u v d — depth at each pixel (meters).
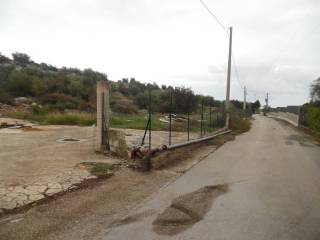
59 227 3.60
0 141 10.49
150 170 6.96
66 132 14.11
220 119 23.55
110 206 4.39
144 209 4.32
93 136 12.57
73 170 6.23
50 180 5.42
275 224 3.85
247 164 8.14
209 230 3.62
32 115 23.45
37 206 4.24
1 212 3.94
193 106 30.69
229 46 22.16
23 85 42.53
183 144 10.48
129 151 8.26
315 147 12.46
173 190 5.38
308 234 3.56
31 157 7.50
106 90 8.52
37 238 3.29
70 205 4.35
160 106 35.81
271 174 6.89
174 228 3.67
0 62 72.44
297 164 8.27
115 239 3.32
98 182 5.65
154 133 15.60
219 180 6.23
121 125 19.36
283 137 16.94
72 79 50.81
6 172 5.84
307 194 5.27
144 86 63.75
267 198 5.00
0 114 24.08
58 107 31.42
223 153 10.23
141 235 3.44
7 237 3.29
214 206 4.53
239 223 3.86
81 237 3.35
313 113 21.48
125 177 6.16
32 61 87.31
